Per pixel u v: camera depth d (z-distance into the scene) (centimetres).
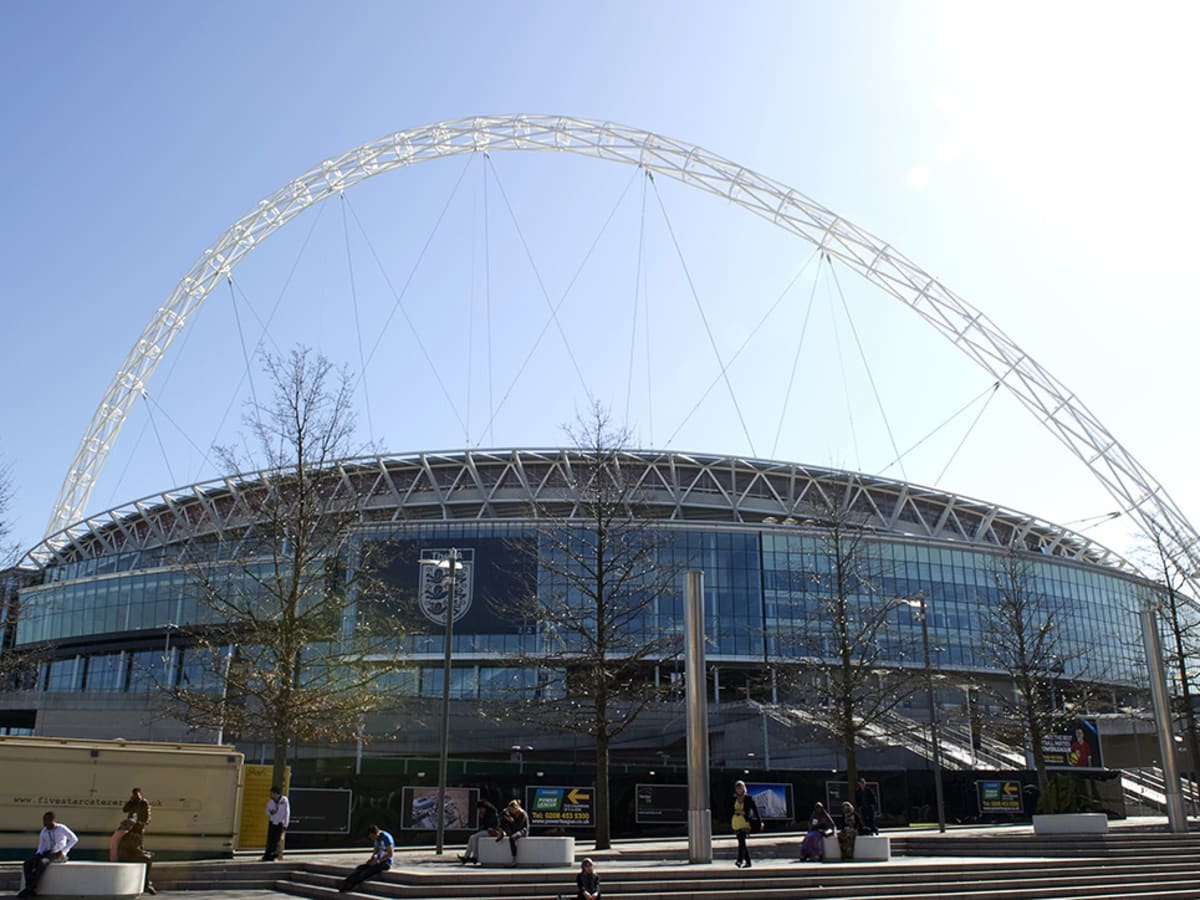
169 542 9150
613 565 4103
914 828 4962
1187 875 2933
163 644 8444
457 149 10169
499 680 7581
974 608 8825
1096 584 9756
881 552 8594
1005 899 2575
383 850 2625
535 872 2556
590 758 6494
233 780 3156
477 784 4166
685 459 9800
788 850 3534
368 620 5000
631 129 9562
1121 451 9112
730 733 6756
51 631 9081
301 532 3772
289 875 2984
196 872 2916
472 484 9588
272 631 3675
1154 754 7719
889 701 7119
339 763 5350
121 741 3089
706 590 8388
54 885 2352
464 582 7850
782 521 9794
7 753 2923
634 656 3988
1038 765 5372
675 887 2481
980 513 10700
